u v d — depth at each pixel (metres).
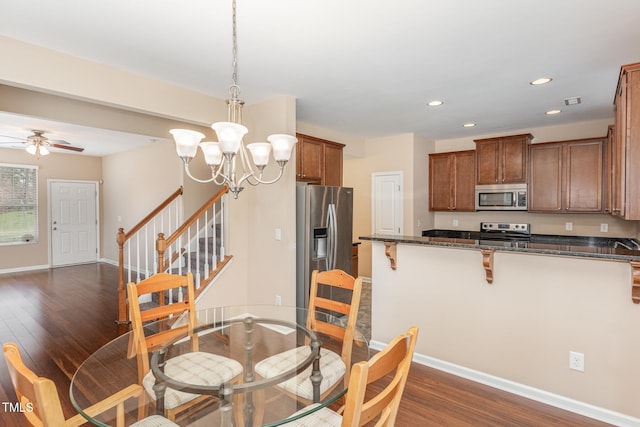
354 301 2.22
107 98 2.83
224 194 3.94
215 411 1.60
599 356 2.21
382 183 5.81
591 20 2.14
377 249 3.26
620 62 2.77
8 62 2.38
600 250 2.26
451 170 5.62
